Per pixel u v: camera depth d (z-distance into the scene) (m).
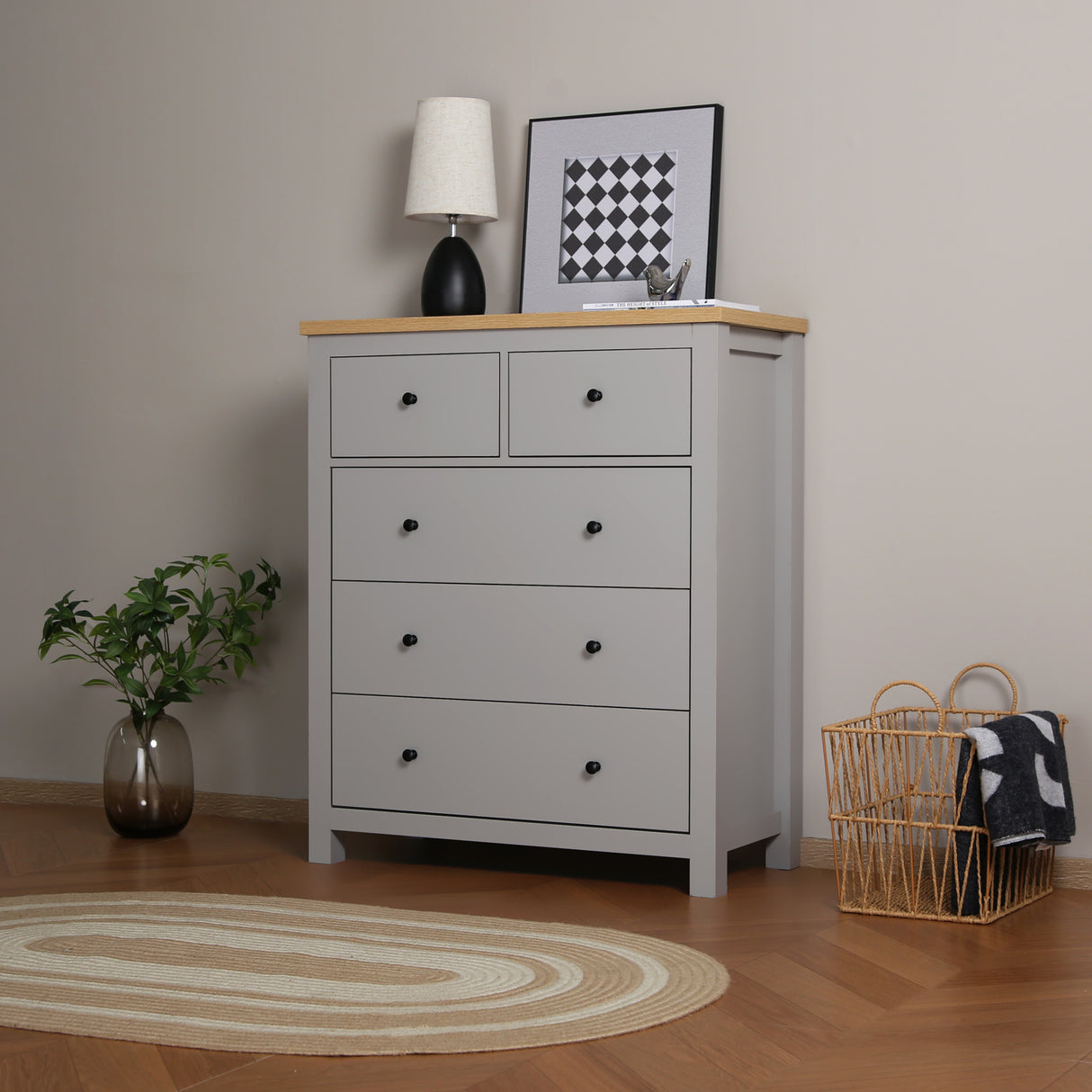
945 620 2.88
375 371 2.88
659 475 2.66
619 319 2.67
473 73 3.26
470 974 2.20
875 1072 1.83
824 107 2.95
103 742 3.68
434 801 2.86
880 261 2.91
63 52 3.64
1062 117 2.76
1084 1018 2.02
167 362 3.56
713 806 2.65
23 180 3.70
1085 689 2.78
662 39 3.09
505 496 2.78
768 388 2.89
